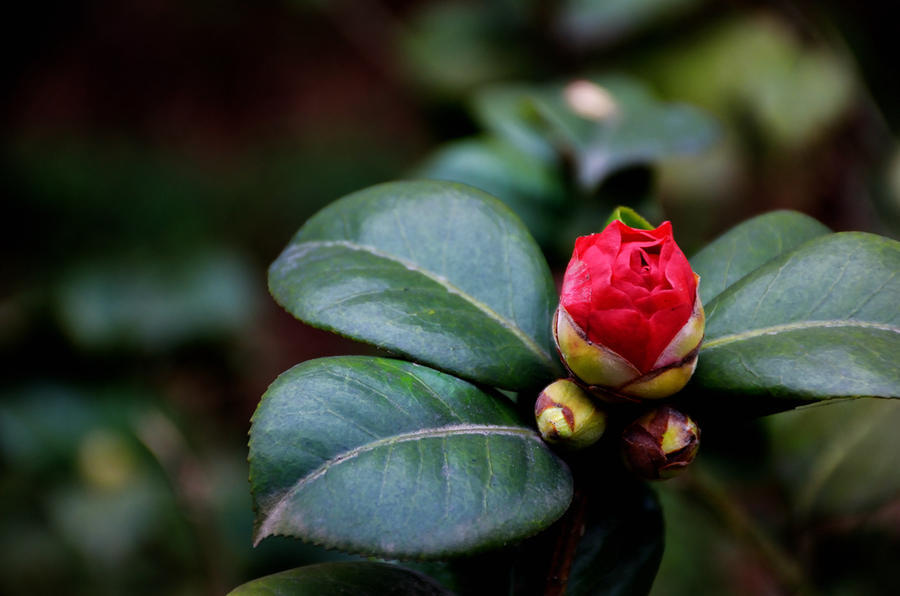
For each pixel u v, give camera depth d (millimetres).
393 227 526
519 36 1312
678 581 721
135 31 2221
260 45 2199
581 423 484
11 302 1218
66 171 1799
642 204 722
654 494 530
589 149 688
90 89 2172
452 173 748
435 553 466
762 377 486
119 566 992
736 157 1192
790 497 640
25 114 2150
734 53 1221
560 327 483
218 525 997
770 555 636
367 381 487
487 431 488
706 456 643
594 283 477
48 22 2199
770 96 1189
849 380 479
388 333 500
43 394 1113
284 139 2049
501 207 526
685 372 480
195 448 1103
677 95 1247
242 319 1319
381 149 1972
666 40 1249
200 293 1306
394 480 472
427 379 493
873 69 1110
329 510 467
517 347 505
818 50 1196
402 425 482
